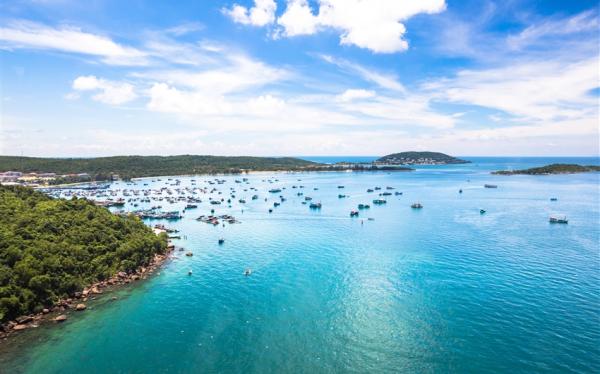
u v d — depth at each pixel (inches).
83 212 5108.3
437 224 7317.9
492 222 7377.0
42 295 3486.7
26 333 3117.6
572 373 2549.2
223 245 5940.0
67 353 2864.2
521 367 2625.5
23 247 3767.2
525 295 3722.9
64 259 3878.0
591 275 4232.3
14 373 2630.4
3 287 3255.4
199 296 3868.1
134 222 5718.5
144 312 3516.2
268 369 2674.7
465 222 7440.9
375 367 2677.2
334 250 5497.1
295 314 3452.3
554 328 3095.5
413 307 3523.6
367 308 3531.0
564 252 5162.4
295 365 2716.5
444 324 3208.7
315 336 3083.2
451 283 4072.3
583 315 3292.3
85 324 3289.9
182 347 2950.3
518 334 3024.1
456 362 2699.3
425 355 2795.3
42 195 5772.6
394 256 5108.3
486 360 2711.6
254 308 3582.7
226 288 4069.9
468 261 4813.0
